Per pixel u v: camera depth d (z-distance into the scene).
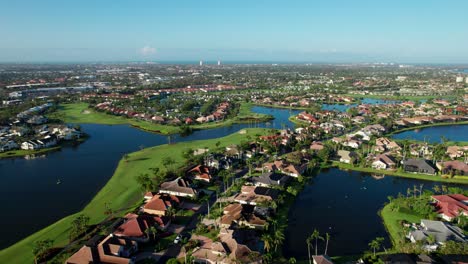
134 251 107.56
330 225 126.50
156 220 121.56
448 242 105.38
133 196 149.38
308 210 139.25
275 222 122.69
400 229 120.81
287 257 105.31
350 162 197.50
